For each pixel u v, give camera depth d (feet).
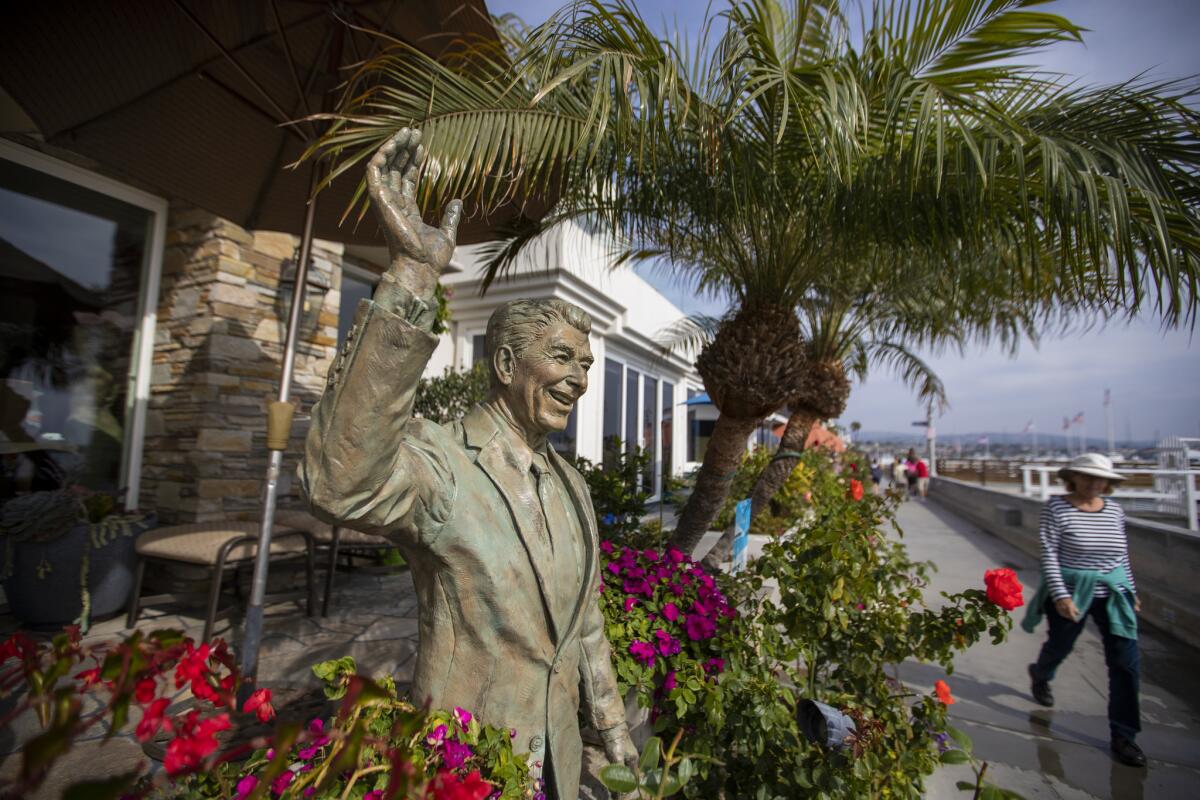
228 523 13.03
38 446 13.55
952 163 7.72
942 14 7.14
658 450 38.58
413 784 2.35
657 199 10.21
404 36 9.20
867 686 7.43
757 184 9.40
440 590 4.00
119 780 1.63
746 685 6.08
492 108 7.18
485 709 3.97
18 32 8.01
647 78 7.13
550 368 4.21
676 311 41.22
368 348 3.18
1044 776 9.31
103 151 10.14
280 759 2.12
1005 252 11.31
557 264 24.21
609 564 7.98
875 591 7.84
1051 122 7.88
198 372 14.74
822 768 5.52
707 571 8.93
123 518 12.64
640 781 3.54
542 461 4.59
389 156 3.44
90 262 14.43
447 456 4.03
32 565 11.05
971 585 21.20
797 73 7.32
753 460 28.86
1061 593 10.84
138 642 2.19
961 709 11.69
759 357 11.14
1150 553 18.11
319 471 3.26
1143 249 7.57
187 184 11.14
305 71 10.37
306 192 11.51
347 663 4.05
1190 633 15.42
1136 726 9.76
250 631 8.70
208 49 9.14
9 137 12.69
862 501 9.43
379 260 20.90
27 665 2.19
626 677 6.73
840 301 16.51
